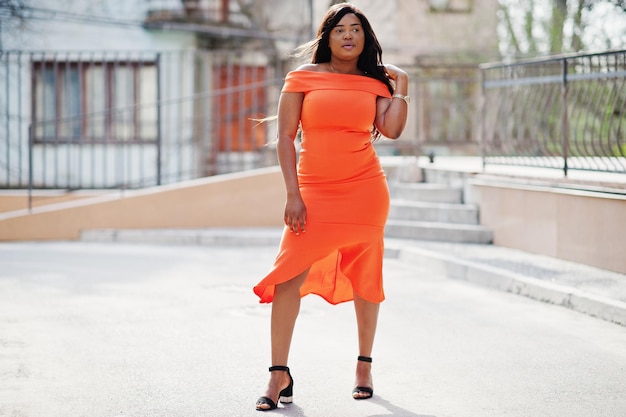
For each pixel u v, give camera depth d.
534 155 11.01
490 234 11.45
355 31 4.81
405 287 8.98
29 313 7.61
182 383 5.36
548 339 6.59
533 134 11.17
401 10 22.08
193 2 20.47
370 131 4.90
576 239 9.45
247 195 13.95
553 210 9.88
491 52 21.58
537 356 6.07
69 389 5.23
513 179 10.88
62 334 6.77
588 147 11.73
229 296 8.49
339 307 7.86
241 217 13.96
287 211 4.72
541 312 7.62
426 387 5.28
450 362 5.91
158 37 19.95
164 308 7.86
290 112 4.83
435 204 12.40
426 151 20.12
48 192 14.61
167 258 11.36
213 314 7.59
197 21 19.95
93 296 8.48
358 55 4.86
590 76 9.45
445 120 20.83
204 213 13.90
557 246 9.82
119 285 9.14
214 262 10.96
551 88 10.91
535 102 11.05
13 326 7.05
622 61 9.40
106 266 10.59
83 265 10.67
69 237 13.74
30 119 19.50
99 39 19.86
